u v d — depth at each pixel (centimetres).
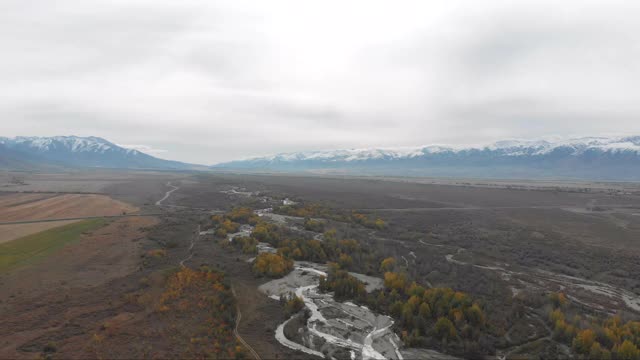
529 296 7888
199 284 7025
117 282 7375
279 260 8500
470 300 6644
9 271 8119
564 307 7425
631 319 7125
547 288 8944
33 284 7344
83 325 5578
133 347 4906
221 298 6456
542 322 6712
